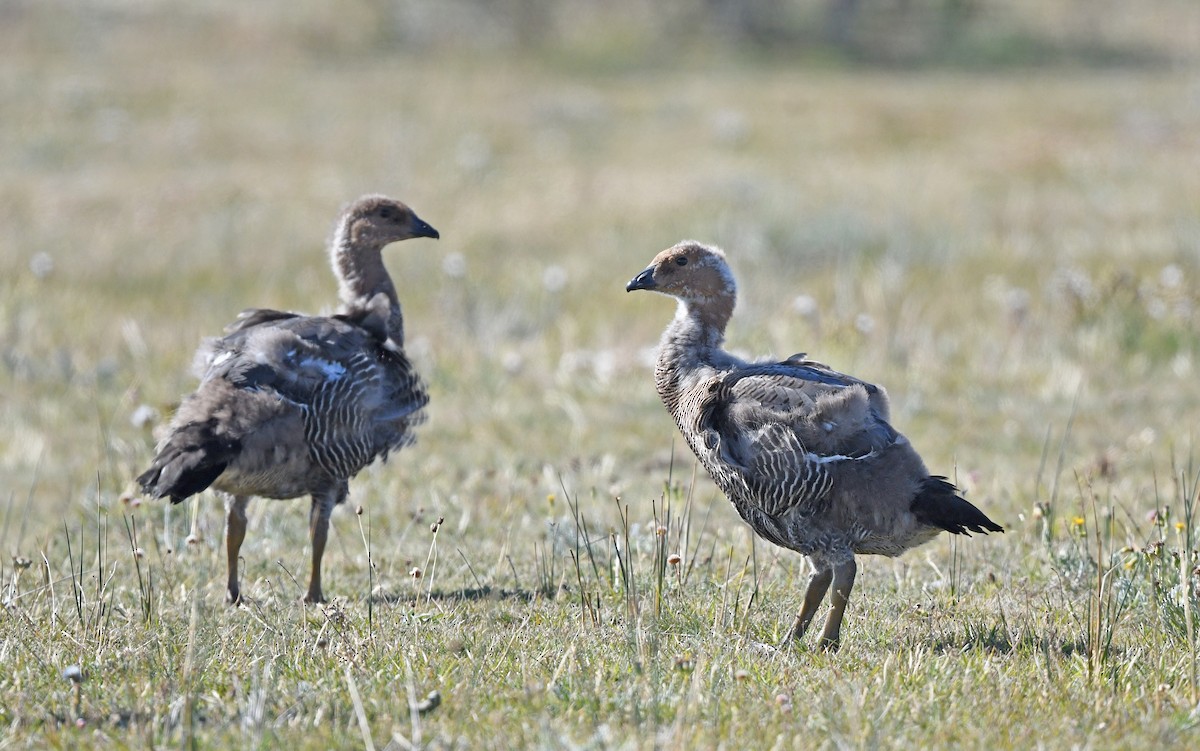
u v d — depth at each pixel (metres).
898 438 8.56
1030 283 21.34
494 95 43.75
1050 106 40.28
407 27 52.72
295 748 6.43
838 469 8.41
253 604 9.52
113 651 8.06
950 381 16.92
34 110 38.88
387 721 6.75
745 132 37.66
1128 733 6.74
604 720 6.84
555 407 16.16
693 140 36.97
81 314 20.45
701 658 7.48
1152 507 12.06
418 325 20.19
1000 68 52.28
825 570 8.81
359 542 11.56
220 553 11.16
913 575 10.35
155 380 17.06
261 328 10.18
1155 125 36.69
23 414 15.80
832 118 39.22
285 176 32.62
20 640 8.35
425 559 10.94
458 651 8.09
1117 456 13.83
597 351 18.70
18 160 33.97
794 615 9.27
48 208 28.78
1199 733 6.75
